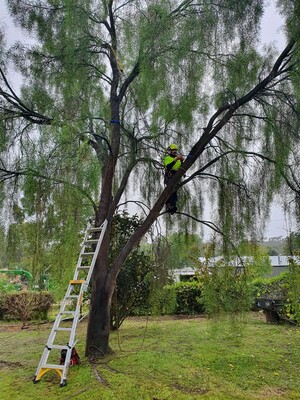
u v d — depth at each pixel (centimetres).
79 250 463
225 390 367
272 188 481
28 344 609
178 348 535
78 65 479
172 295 574
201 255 591
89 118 452
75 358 437
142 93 471
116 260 501
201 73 427
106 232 500
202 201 577
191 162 486
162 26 418
